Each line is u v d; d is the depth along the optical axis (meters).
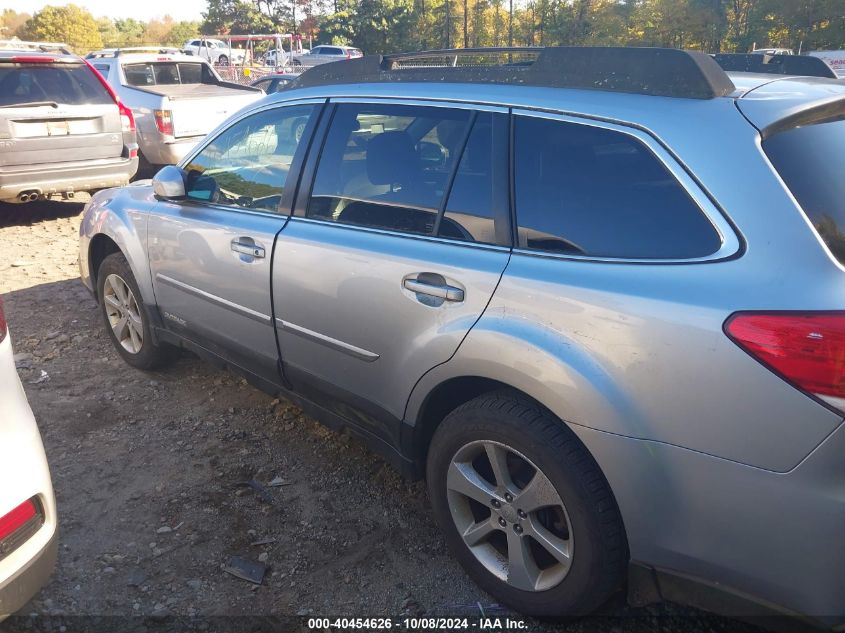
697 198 1.97
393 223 2.71
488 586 2.51
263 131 3.39
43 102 7.51
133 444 3.61
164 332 4.07
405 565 2.75
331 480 3.31
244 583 2.66
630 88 2.23
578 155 2.24
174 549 2.83
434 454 2.54
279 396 3.41
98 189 8.22
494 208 2.41
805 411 1.70
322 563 2.77
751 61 2.94
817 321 1.69
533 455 2.19
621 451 1.99
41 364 4.53
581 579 2.18
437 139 2.63
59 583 2.63
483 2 54.97
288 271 3.02
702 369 1.84
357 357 2.79
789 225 1.82
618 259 2.08
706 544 1.94
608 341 2.00
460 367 2.36
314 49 42.81
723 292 1.84
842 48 44.91
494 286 2.28
